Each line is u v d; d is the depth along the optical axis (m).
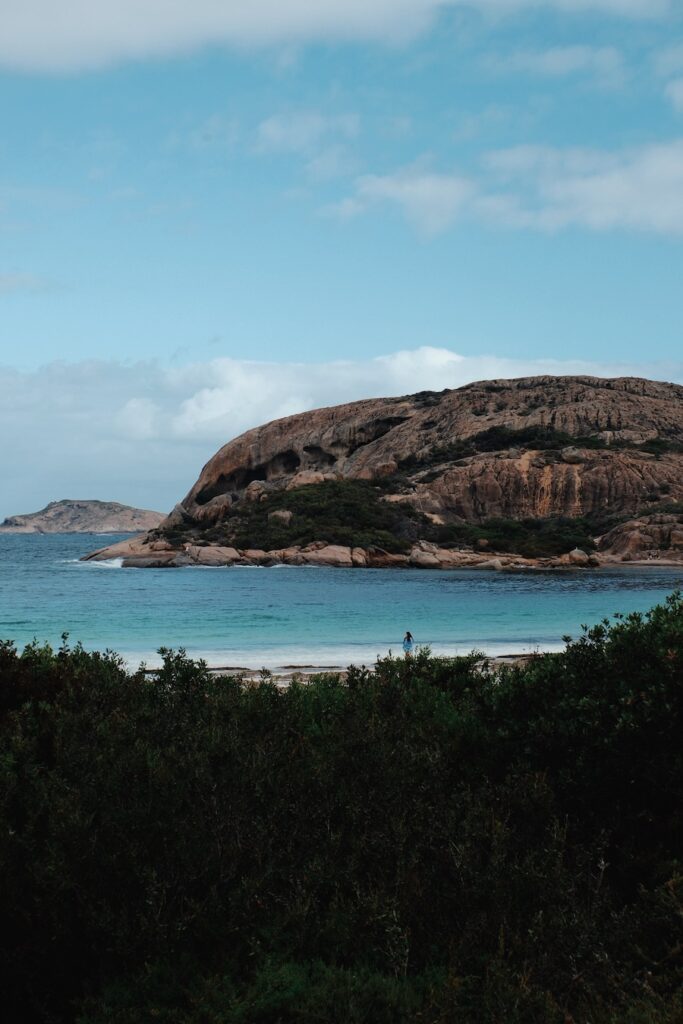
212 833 5.68
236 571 104.75
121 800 5.78
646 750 6.57
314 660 27.06
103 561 125.62
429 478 159.00
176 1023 4.64
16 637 32.66
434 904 5.52
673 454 163.25
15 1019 5.19
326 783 6.29
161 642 31.84
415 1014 4.55
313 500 140.12
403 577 93.88
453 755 7.66
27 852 5.39
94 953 5.16
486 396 194.62
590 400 186.00
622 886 6.15
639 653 7.39
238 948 5.16
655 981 4.88
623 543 126.94
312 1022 4.61
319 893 5.71
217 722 7.53
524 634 35.62
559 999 4.82
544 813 6.42
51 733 7.41
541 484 152.88
